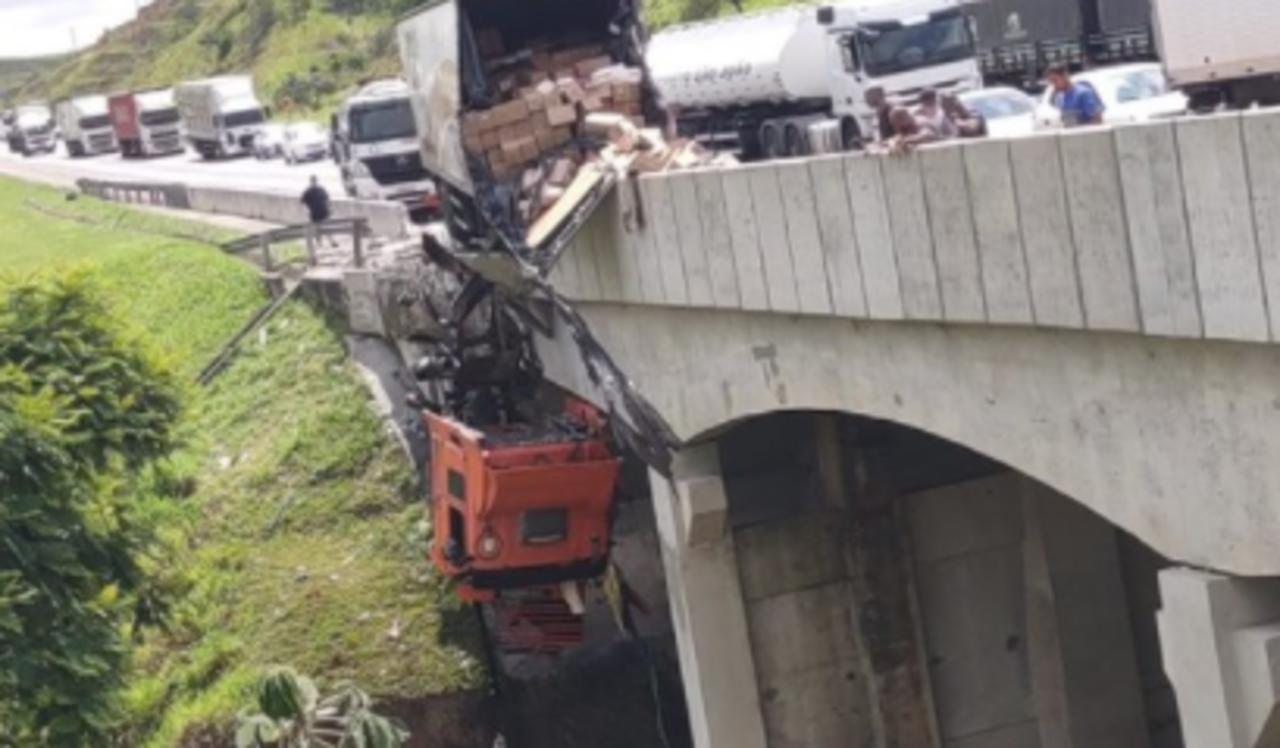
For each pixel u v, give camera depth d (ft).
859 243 56.90
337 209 156.56
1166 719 81.87
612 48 82.99
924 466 80.07
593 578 83.76
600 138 77.10
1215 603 46.03
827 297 59.31
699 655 77.92
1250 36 104.63
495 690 87.71
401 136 166.20
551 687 88.07
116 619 71.46
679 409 74.38
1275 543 43.86
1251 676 45.68
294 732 53.88
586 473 80.59
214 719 86.12
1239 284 41.88
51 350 73.97
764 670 78.89
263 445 113.09
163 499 108.58
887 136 64.28
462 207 88.53
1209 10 107.34
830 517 79.25
